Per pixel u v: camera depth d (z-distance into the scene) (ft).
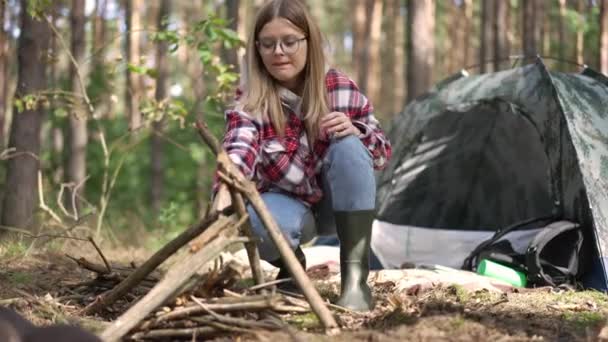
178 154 41.88
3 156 18.60
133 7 37.83
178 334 9.17
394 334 9.28
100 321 9.96
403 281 13.58
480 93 17.74
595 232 14.90
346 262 10.77
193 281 9.50
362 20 53.67
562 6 43.52
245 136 10.92
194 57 45.24
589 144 15.64
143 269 10.33
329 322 9.40
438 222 19.84
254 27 11.26
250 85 11.31
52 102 22.95
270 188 11.45
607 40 34.88
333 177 10.77
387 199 19.19
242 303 9.37
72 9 28.07
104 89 33.83
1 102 28.27
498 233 16.35
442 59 63.93
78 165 29.19
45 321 10.06
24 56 19.98
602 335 10.00
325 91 11.33
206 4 53.78
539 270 14.96
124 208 34.14
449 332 9.44
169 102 22.63
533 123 16.55
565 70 43.47
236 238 9.54
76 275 14.14
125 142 37.93
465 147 19.53
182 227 29.27
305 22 11.12
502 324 10.15
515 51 46.24
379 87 62.85
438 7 59.98
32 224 19.60
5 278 13.43
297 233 10.96
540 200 19.31
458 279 14.02
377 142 11.35
